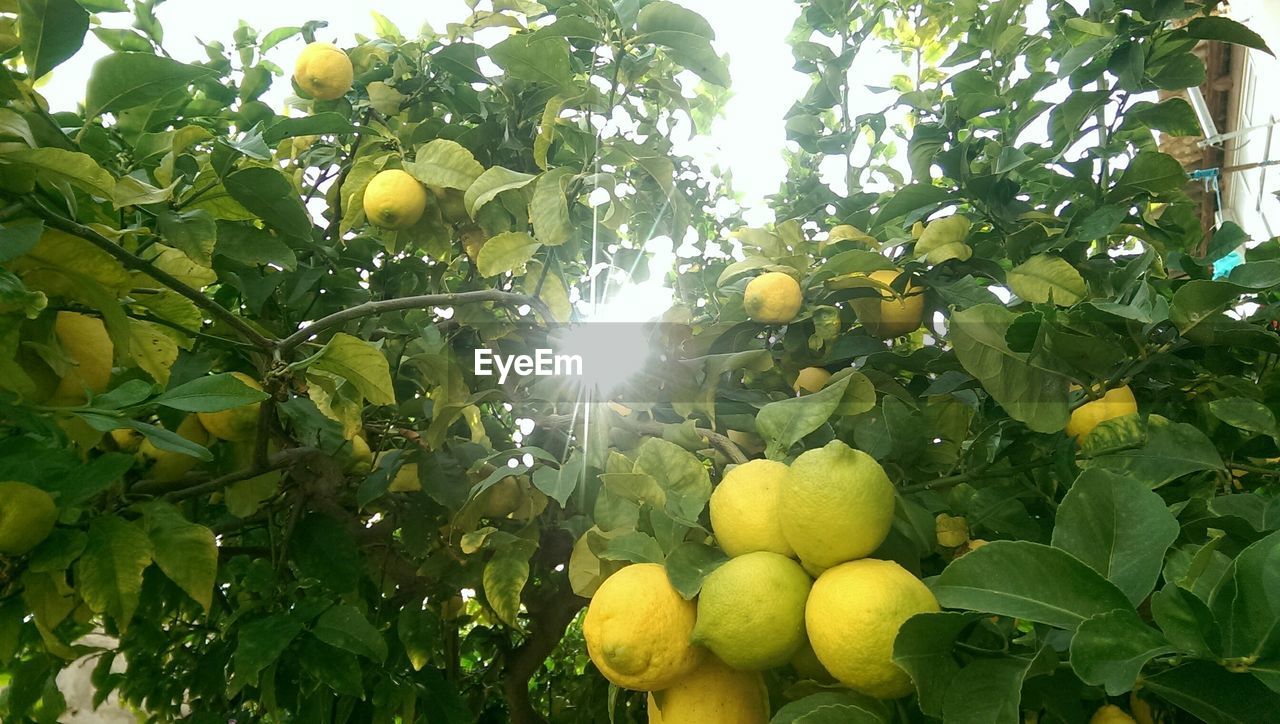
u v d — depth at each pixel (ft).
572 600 3.40
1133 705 1.51
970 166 3.02
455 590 3.17
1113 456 1.92
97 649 3.14
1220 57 6.99
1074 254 2.58
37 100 1.83
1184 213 2.93
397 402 3.00
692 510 1.74
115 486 2.04
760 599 1.47
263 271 2.79
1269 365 2.27
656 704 1.69
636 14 2.28
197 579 1.84
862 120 3.45
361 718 2.90
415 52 3.15
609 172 2.31
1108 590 1.28
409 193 2.68
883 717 1.43
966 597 1.33
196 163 2.57
